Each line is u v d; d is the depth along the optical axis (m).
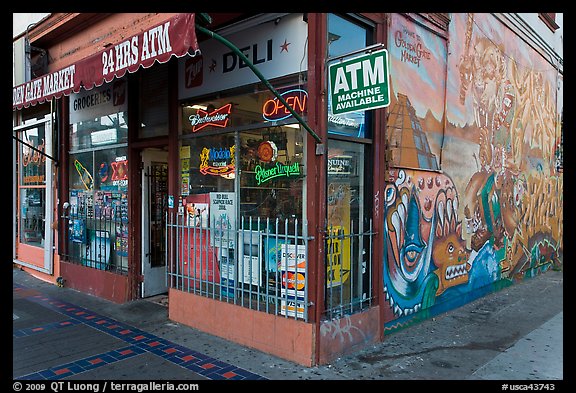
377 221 5.16
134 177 6.86
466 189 7.15
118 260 7.07
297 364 4.47
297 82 4.64
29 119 9.32
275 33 4.82
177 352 4.82
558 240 11.50
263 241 4.94
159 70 6.41
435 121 6.27
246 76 5.11
